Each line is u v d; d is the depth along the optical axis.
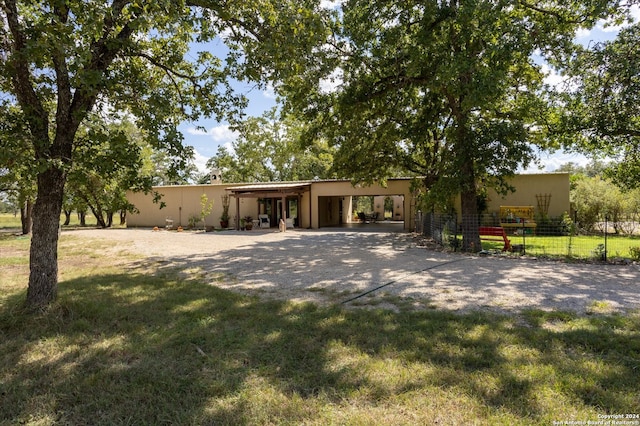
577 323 4.45
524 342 3.86
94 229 25.73
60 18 4.42
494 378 3.07
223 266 9.32
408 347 3.78
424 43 10.22
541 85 12.21
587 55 9.51
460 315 4.86
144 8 5.00
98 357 3.71
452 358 3.50
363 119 13.97
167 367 3.45
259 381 3.14
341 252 11.68
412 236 17.16
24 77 4.76
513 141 11.05
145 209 28.44
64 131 5.12
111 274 8.28
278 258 10.54
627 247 11.98
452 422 2.50
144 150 27.62
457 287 6.53
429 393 2.88
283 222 21.14
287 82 7.99
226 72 6.97
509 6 10.08
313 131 14.11
